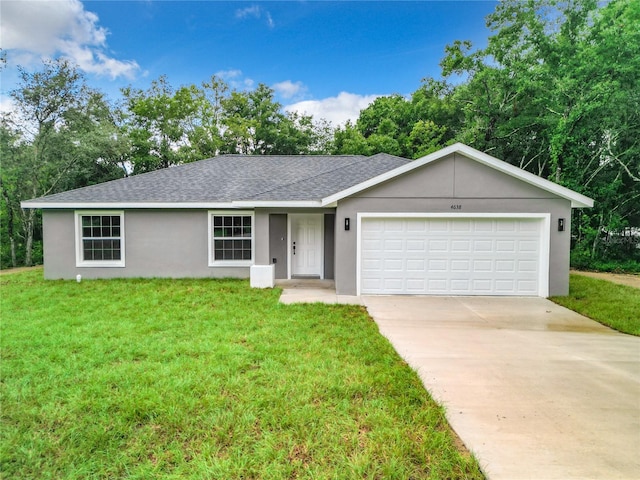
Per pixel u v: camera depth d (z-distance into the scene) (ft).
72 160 60.85
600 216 53.83
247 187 38.29
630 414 11.08
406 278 29.68
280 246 37.19
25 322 20.35
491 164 28.12
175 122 87.66
